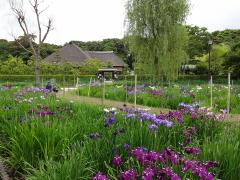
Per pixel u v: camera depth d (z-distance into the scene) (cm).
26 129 596
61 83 4200
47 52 7788
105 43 10269
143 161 405
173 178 346
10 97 1309
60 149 567
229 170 436
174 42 3123
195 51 6134
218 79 5200
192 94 1738
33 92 1669
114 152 479
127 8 3173
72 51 6706
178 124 647
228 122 816
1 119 845
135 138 516
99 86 2650
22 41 6475
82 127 658
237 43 5422
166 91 1970
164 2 3078
